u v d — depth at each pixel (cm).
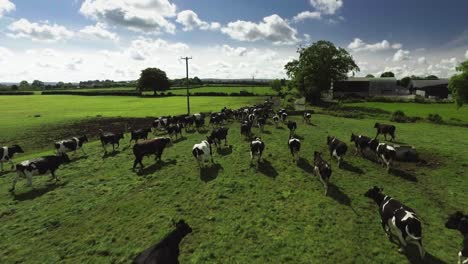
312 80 5975
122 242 924
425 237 892
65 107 5784
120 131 3089
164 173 1557
